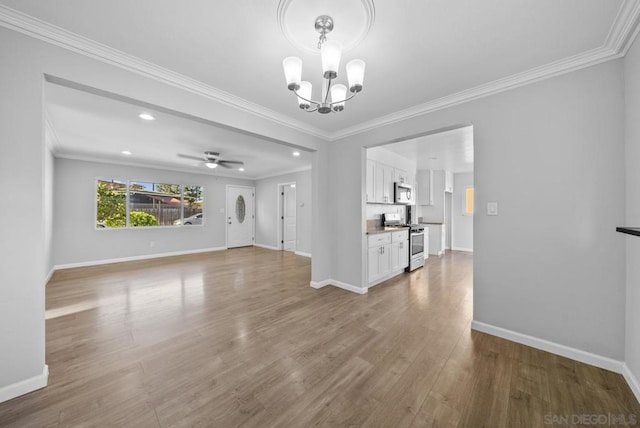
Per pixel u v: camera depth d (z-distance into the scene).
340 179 3.67
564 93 1.94
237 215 7.74
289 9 1.42
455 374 1.76
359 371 1.80
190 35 1.65
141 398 1.53
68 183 4.97
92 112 2.90
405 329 2.43
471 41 1.69
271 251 7.12
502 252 2.23
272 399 1.53
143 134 3.70
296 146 3.38
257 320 2.63
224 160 5.34
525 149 2.11
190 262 5.59
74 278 4.25
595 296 1.84
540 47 1.75
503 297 2.24
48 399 1.51
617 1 1.36
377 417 1.40
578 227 1.90
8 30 1.48
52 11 1.44
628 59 1.66
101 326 2.48
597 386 1.63
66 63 1.67
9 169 1.48
